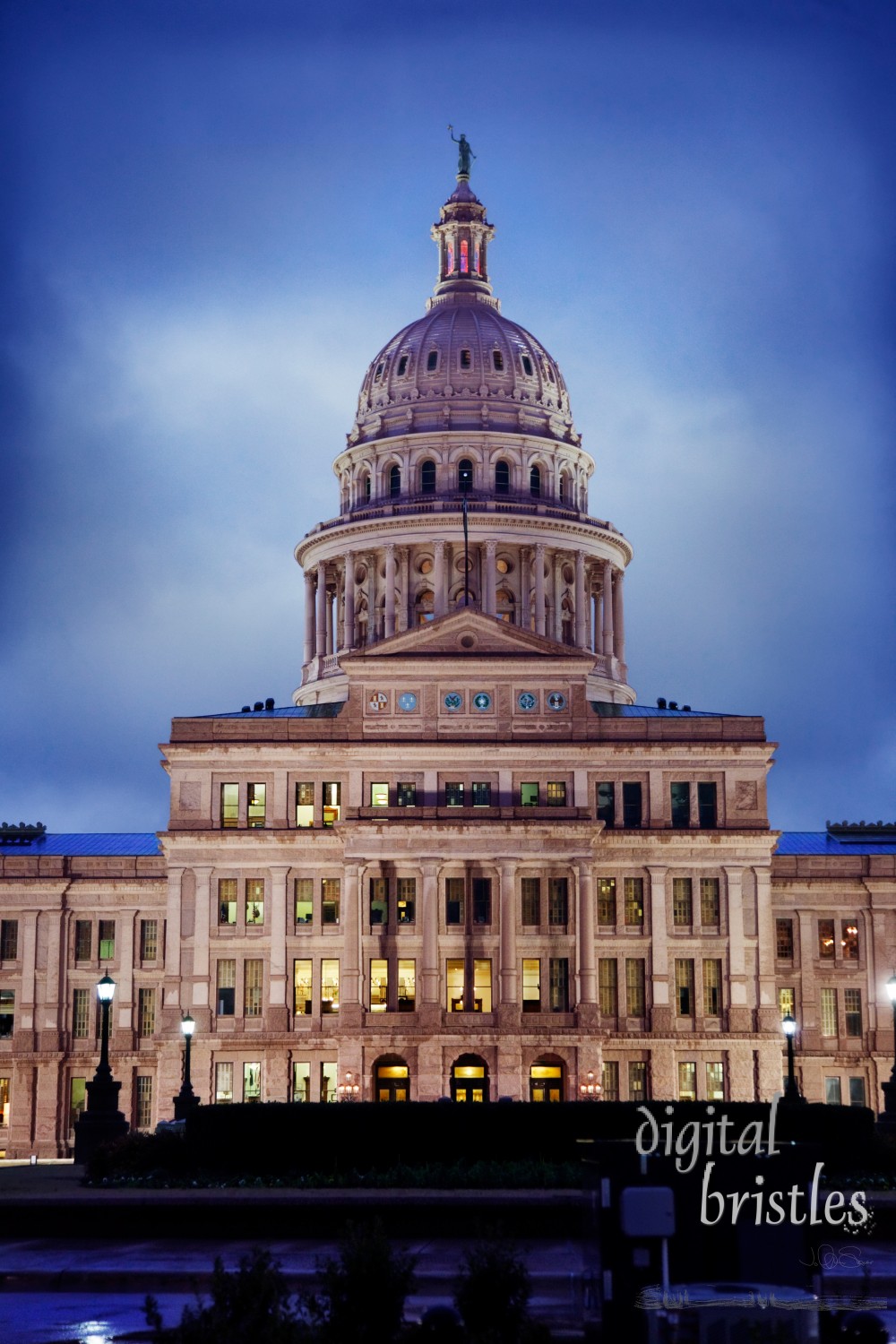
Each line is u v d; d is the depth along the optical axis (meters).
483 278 175.75
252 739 115.44
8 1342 29.77
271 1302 23.11
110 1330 31.08
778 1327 21.80
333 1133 58.00
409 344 164.38
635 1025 112.25
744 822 114.50
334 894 113.62
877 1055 120.00
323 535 156.25
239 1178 56.47
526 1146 57.75
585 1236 24.36
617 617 158.62
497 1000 109.19
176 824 114.62
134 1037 121.38
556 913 111.50
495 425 158.62
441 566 150.88
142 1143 58.91
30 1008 122.00
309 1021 112.00
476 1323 24.38
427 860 110.06
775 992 112.94
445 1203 45.31
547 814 112.38
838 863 123.00
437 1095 106.81
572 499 160.62
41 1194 48.28
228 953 113.00
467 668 115.12
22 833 136.12
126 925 122.81
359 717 114.94
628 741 114.56
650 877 113.56
